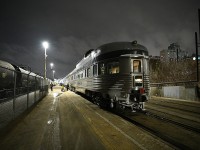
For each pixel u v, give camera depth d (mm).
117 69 9766
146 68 9625
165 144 5184
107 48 10531
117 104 10523
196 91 16359
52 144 5070
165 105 13812
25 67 17000
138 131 6398
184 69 27141
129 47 9648
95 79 12008
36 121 7812
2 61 11422
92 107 12102
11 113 7180
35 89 13852
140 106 9156
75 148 4797
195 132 6551
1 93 6148
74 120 8047
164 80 28094
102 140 5426
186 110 11414
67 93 26891
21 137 5648
